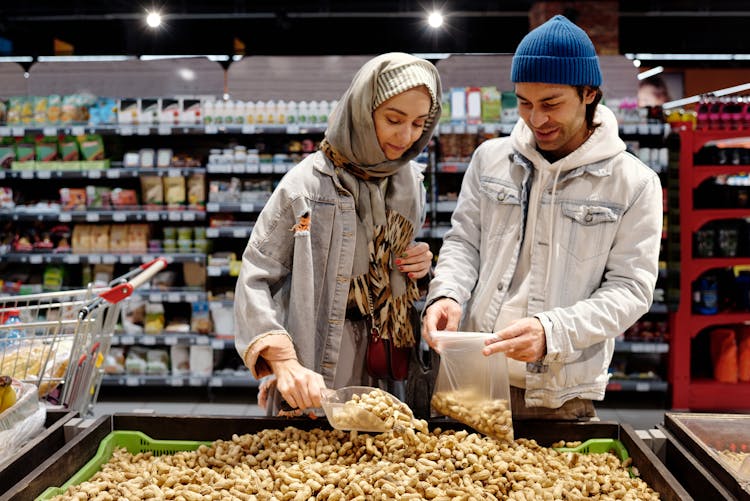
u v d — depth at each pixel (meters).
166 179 5.03
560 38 1.59
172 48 8.64
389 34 8.70
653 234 1.71
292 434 1.67
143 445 1.73
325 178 1.79
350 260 1.80
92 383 2.35
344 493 1.43
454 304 1.79
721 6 7.11
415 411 1.96
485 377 1.64
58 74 5.23
